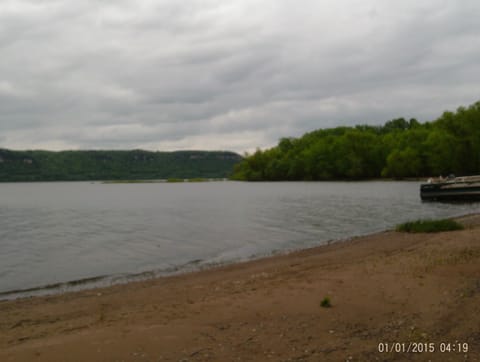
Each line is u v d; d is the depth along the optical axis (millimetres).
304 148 141625
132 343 6137
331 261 13328
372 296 8242
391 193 55250
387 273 10094
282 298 8383
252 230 23703
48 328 7332
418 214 29531
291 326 6773
